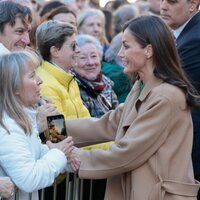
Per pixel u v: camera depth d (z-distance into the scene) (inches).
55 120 285.4
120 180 279.4
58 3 433.4
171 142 269.7
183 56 322.0
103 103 369.7
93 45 373.7
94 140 307.4
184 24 335.0
